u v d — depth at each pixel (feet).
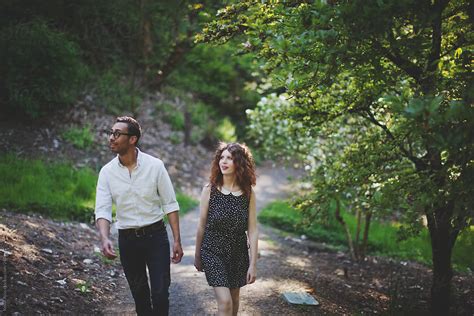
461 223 13.44
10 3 36.63
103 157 35.53
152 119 47.85
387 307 19.03
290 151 28.48
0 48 33.24
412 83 15.83
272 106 28.94
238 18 16.90
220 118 61.57
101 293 16.24
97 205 11.82
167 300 11.62
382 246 30.55
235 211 12.31
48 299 14.17
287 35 13.25
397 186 14.12
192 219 30.71
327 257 27.50
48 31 35.37
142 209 11.91
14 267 14.98
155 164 11.98
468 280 24.20
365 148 18.22
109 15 44.21
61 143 34.53
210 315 15.42
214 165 12.52
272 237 30.17
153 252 11.98
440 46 14.98
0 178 26.30
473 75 12.62
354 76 15.66
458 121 11.36
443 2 14.02
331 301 18.31
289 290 18.54
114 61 49.37
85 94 42.06
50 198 25.67
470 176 12.69
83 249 20.08
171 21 48.65
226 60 65.10
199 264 12.64
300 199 21.93
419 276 24.93
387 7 11.66
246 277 12.75
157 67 52.85
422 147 14.16
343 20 11.67
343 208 34.91
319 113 18.20
